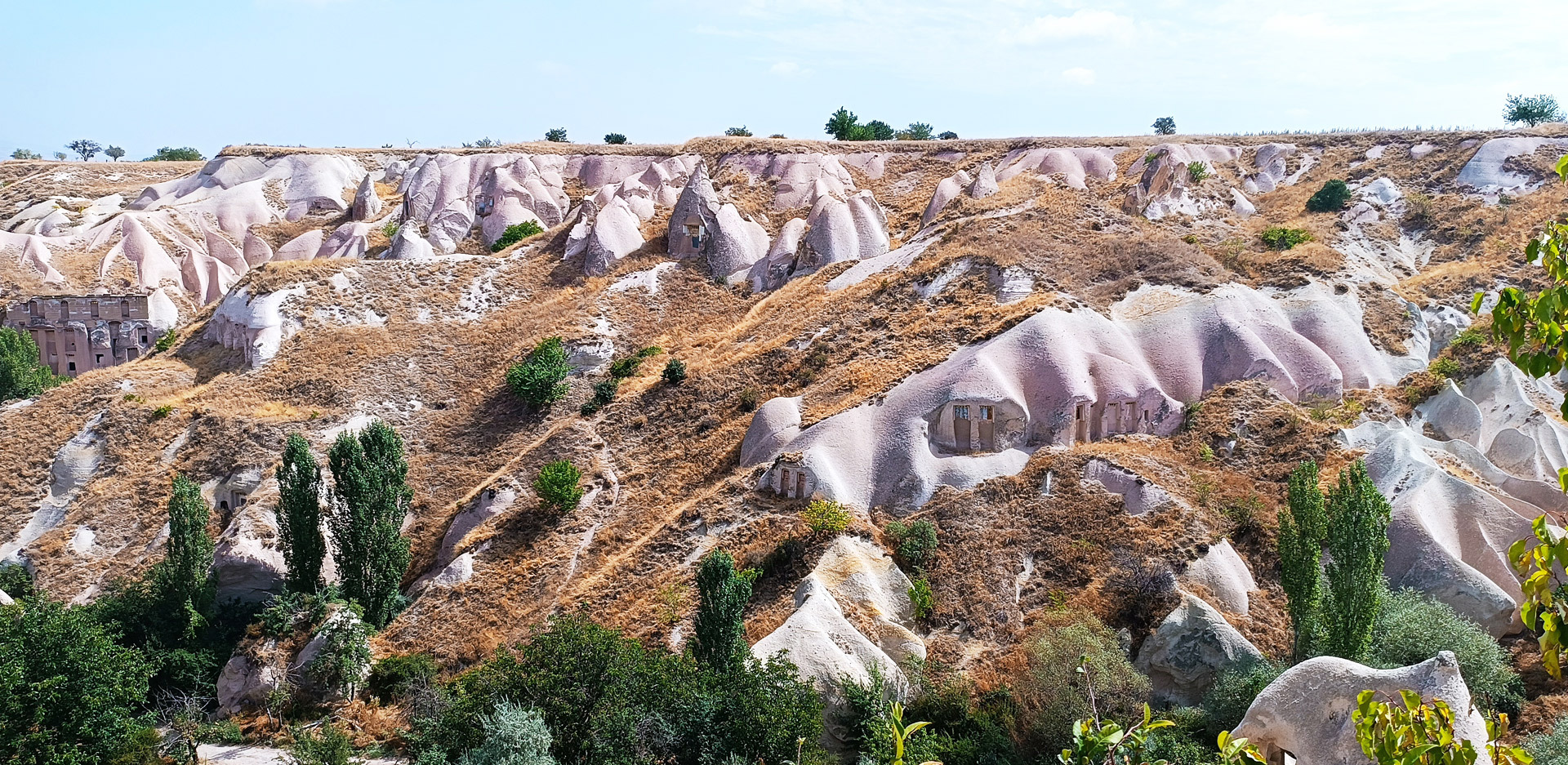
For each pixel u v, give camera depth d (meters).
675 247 77.75
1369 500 37.38
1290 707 29.88
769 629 42.09
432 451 62.41
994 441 50.34
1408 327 57.59
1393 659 37.81
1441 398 51.91
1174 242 61.47
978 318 55.78
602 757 33.75
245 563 54.16
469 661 46.53
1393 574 43.12
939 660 41.22
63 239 99.94
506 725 32.69
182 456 61.50
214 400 65.19
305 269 74.50
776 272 74.44
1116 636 40.56
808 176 89.25
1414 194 75.81
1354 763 28.12
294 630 47.22
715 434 55.78
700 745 34.62
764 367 59.19
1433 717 15.07
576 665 36.50
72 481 61.94
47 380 78.81
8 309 86.19
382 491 51.25
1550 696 36.84
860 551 45.03
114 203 114.75
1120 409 51.59
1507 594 40.81
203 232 103.19
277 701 44.88
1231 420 50.84
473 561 51.84
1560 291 14.13
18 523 60.44
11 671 37.31
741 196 87.56
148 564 56.12
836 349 57.94
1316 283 59.00
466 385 67.12
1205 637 38.94
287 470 51.22
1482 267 62.69
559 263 79.06
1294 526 39.91
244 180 110.56
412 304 73.88
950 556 45.38
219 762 41.59
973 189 80.50
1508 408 50.38
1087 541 44.41
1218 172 84.62
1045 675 36.72
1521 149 76.44
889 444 50.44
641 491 54.12
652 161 97.94
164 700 47.00
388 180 111.12
